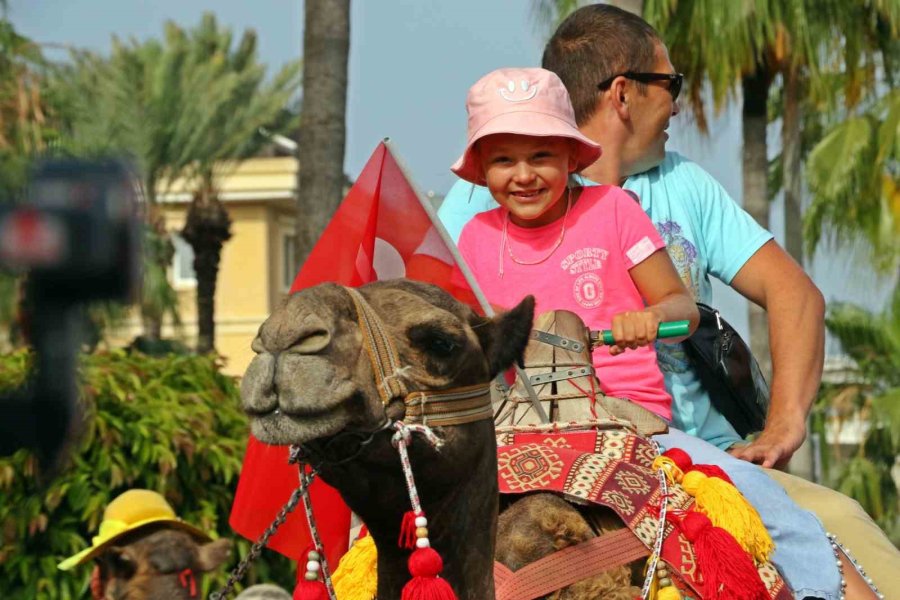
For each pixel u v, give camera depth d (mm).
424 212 4012
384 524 3275
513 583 3789
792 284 6410
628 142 6348
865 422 35625
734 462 4902
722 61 26469
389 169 4047
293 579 11000
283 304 2832
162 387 10797
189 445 10273
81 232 1426
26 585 9398
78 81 8398
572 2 25594
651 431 4785
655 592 3984
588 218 5230
